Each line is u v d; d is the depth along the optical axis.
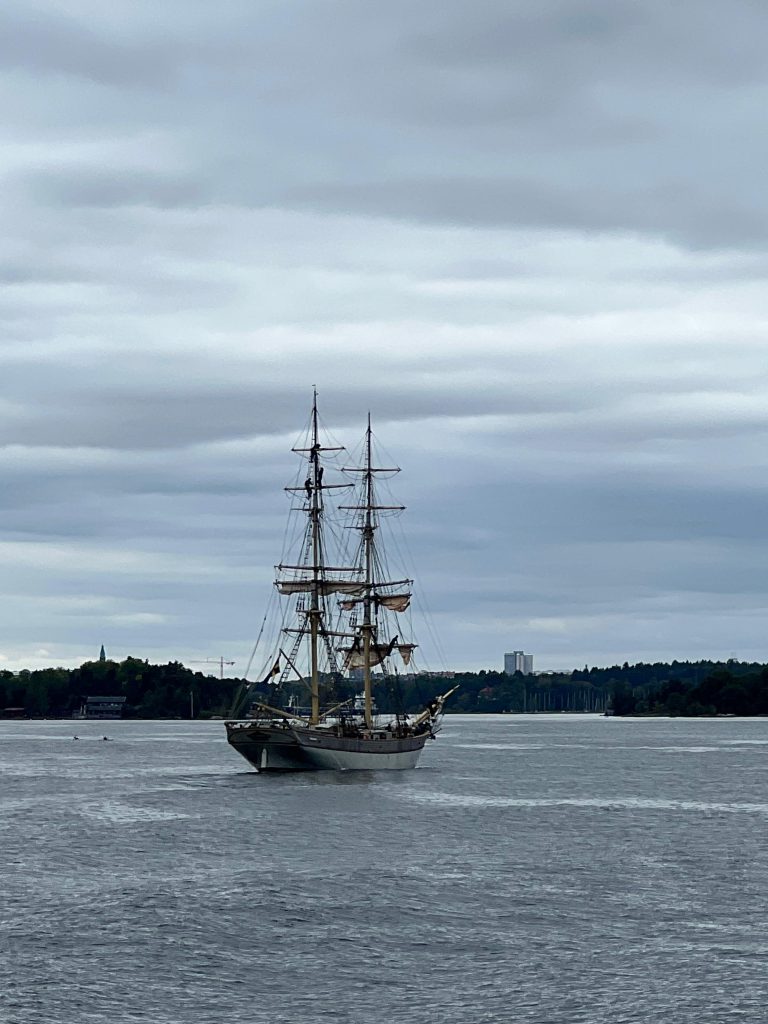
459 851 143.12
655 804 196.25
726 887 120.75
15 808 191.12
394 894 117.00
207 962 95.62
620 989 88.88
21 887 121.75
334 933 103.12
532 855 140.00
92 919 107.81
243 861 136.25
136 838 154.00
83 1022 83.50
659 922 106.25
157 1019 83.94
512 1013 84.69
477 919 107.50
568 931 103.44
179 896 116.50
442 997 87.81
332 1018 84.06
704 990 88.44
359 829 161.75
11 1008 85.81
